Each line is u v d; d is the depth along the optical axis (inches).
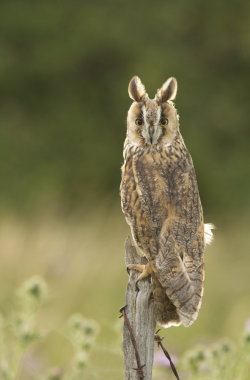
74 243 1492.4
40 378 701.3
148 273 535.8
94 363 769.6
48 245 1444.4
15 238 1461.6
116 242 1611.7
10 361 744.3
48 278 1229.1
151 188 599.8
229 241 1894.7
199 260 555.8
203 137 2952.8
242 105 3051.2
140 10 3125.0
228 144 2982.3
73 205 2704.2
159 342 534.0
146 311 528.1
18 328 658.8
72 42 3026.6
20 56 3016.7
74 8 3093.0
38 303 661.3
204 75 3075.8
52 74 3014.3
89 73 3058.6
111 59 3063.5
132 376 521.0
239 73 3107.8
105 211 1829.5
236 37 3122.5
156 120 637.3
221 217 2834.6
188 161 642.2
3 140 2822.3
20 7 3053.6
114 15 3105.3
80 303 1192.8
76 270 1272.1
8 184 2721.5
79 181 2851.9
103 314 1172.5
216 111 3002.0
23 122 2950.3
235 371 635.5
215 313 1275.8
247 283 1413.6
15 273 1252.5
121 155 2945.4
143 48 3048.7
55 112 2992.1
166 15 3115.2
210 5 3144.7
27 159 2822.3
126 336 526.0
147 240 575.2
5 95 2994.6
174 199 592.1
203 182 2893.7
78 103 3016.7
